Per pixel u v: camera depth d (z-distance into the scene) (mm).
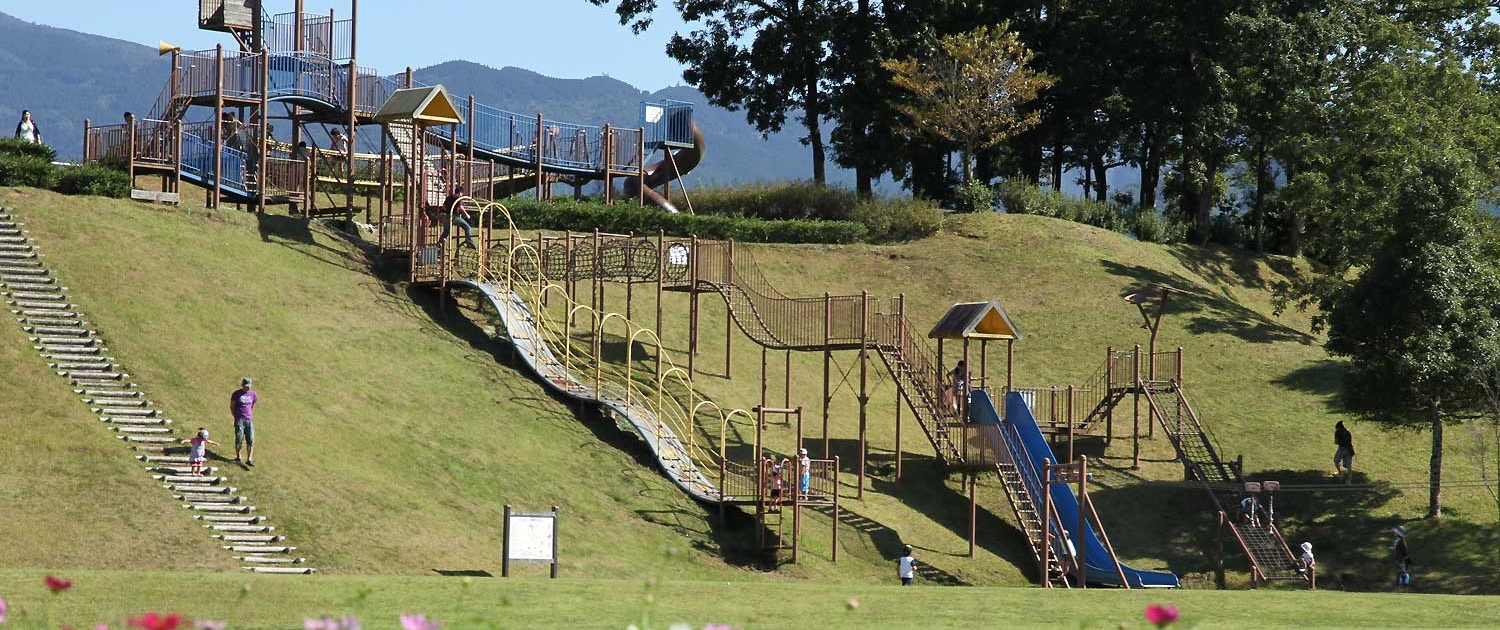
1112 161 86062
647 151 65625
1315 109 62812
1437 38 69938
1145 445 47750
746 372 49688
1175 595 23297
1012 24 73812
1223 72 67438
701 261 47156
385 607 18234
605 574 32094
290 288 44500
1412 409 43375
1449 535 41812
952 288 59469
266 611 17641
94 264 41469
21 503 28781
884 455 45656
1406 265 43688
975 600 21422
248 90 50844
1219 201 82000
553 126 61375
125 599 18266
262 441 34062
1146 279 61062
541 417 40906
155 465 31609
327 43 54344
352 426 36875
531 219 57062
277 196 51500
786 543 37031
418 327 44750
